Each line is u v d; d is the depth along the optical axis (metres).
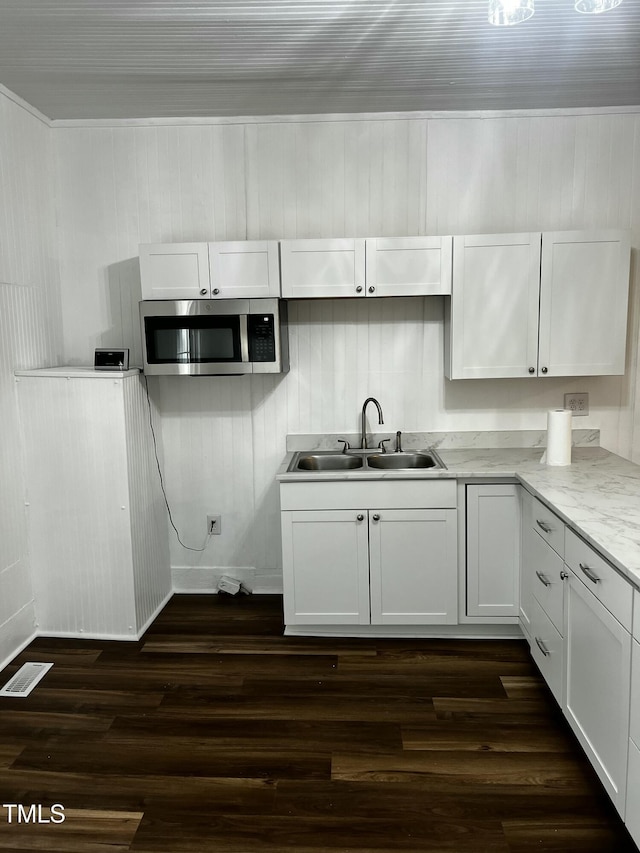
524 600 2.93
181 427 3.60
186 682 2.78
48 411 3.07
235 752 2.31
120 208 3.46
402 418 3.50
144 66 2.69
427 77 2.83
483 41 2.46
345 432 3.54
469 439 3.48
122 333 3.54
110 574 3.15
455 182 3.33
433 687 2.71
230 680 2.79
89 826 1.98
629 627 1.70
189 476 3.64
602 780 1.92
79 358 3.57
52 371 3.06
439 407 3.48
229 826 1.97
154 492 3.46
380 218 3.38
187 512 3.67
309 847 1.88
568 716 2.25
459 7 2.19
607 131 3.26
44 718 2.54
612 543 1.89
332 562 3.07
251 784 2.15
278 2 2.14
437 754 2.28
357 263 3.08
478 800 2.05
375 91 3.01
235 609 3.51
